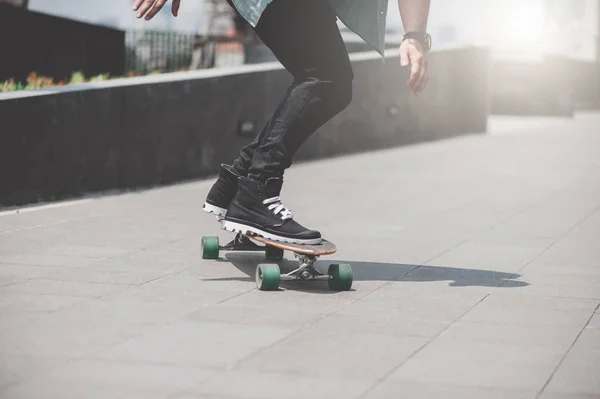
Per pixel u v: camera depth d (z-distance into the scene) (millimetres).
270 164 6957
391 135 19391
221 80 14203
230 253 8195
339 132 17656
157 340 5375
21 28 16062
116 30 18047
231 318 5906
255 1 6637
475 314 6180
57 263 7539
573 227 9969
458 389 4656
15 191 10680
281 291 6723
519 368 5027
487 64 22578
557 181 13906
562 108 29625
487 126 22844
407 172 14867
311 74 6914
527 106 30016
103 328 5613
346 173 14680
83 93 11578
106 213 10328
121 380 4676
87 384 4605
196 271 7348
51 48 16656
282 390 4578
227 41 22062
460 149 18766
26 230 9094
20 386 4562
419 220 10273
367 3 6832
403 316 6078
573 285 7164
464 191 12711
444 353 5266
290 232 6836
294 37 6832
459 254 8383
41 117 10953
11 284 6734
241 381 4691
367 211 10883
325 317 5996
